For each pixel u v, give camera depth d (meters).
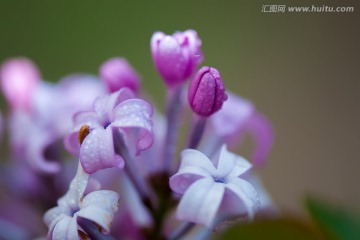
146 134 0.12
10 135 0.17
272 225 0.13
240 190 0.11
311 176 0.23
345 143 0.23
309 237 0.13
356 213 0.14
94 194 0.12
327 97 0.23
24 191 0.16
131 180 0.13
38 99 0.16
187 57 0.13
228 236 0.13
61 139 0.16
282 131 0.23
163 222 0.14
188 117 0.18
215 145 0.15
